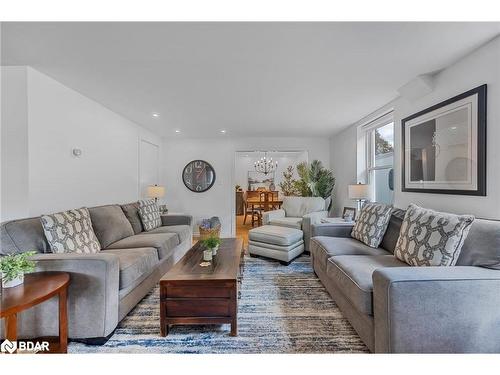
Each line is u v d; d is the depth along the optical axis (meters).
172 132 5.11
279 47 1.88
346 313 1.98
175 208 5.70
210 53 1.97
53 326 1.75
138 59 2.06
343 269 1.96
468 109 1.95
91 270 1.77
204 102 3.23
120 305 2.00
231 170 5.62
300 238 3.91
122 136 3.93
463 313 1.32
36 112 2.31
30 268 1.55
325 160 5.61
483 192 1.83
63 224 2.17
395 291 1.32
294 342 1.79
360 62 2.12
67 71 2.32
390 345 1.34
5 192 2.25
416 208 2.12
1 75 2.21
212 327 1.99
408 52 1.96
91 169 3.15
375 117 3.61
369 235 2.65
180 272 2.04
